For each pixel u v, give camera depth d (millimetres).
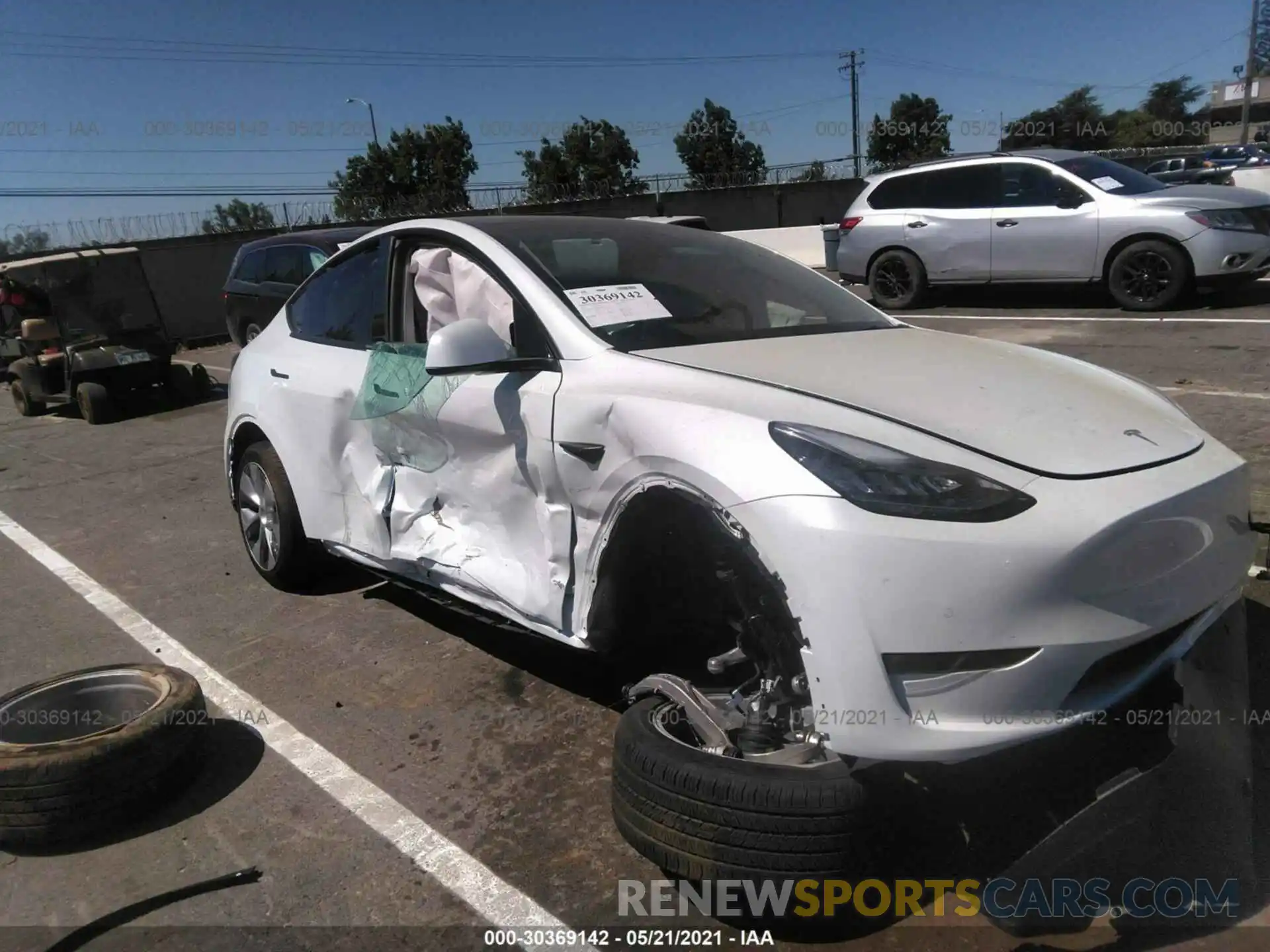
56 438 9719
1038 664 2078
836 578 2096
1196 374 7410
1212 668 2559
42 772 2713
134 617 4535
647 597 2793
